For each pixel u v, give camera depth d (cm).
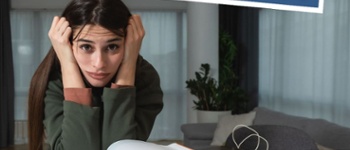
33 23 594
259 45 603
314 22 473
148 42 620
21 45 594
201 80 507
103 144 59
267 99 588
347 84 417
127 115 60
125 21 56
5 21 569
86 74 57
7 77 576
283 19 536
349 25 410
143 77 66
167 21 621
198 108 516
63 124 58
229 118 413
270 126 81
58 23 58
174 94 632
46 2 589
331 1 442
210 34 521
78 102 59
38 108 62
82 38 53
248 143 79
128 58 59
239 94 514
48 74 61
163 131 636
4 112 577
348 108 417
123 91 59
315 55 473
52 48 62
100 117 63
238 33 615
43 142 63
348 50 413
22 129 597
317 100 473
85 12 53
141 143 51
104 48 55
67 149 58
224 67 584
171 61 626
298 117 379
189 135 418
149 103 67
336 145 297
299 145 76
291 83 527
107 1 54
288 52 529
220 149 68
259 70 607
